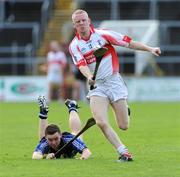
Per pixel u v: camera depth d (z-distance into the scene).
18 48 108.44
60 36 109.62
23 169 32.16
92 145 43.78
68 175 30.00
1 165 33.78
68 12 113.06
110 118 68.75
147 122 63.66
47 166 32.75
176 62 104.81
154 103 94.62
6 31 113.00
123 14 115.75
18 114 75.56
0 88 101.50
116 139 34.03
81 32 33.97
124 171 30.98
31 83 101.12
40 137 36.19
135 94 99.81
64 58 94.75
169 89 99.81
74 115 37.00
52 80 95.06
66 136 35.25
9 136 50.97
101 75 33.97
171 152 39.28
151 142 45.56
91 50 34.12
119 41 34.09
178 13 114.69
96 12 115.75
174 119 67.25
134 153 38.78
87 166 32.59
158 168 31.98
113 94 34.06
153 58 103.75
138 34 102.56
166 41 108.19
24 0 118.00
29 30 112.88
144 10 115.62
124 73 104.44
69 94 98.31
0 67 107.81
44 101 35.81
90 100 34.22
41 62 105.00
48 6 113.06
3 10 114.50
